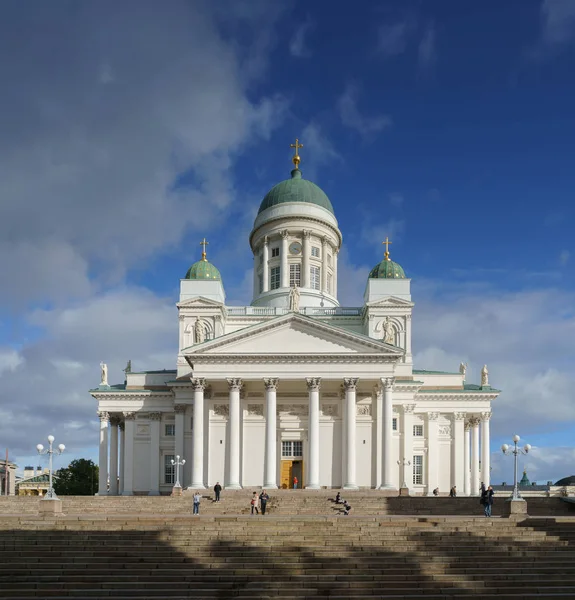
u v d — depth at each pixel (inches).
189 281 3850.9
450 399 3777.1
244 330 3213.6
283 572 1417.3
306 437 3398.1
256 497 2426.2
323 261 4227.4
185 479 3612.2
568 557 1519.4
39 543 1596.9
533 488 5393.7
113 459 3772.1
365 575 1398.9
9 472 6486.2
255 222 4335.6
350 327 3900.1
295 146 4510.3
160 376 3826.3
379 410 3304.6
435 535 1674.5
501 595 1312.7
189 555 1512.1
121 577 1386.6
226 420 3398.1
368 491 2994.6
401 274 3885.3
